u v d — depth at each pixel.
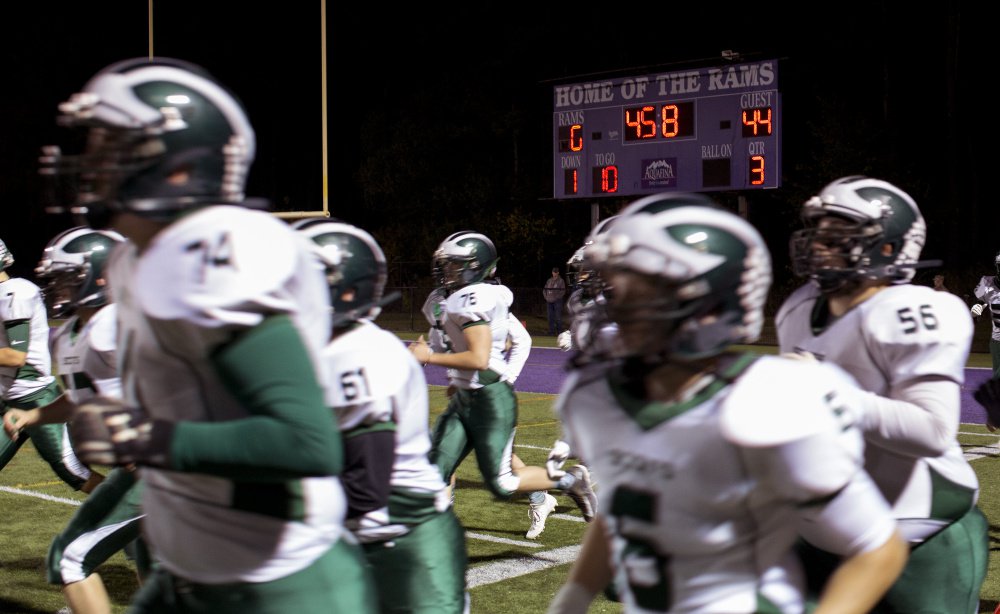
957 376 2.87
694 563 1.88
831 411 1.81
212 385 1.89
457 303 5.40
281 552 2.04
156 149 1.87
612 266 1.85
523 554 5.74
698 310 1.82
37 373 6.09
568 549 5.85
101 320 3.57
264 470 1.82
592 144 20.81
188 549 2.05
